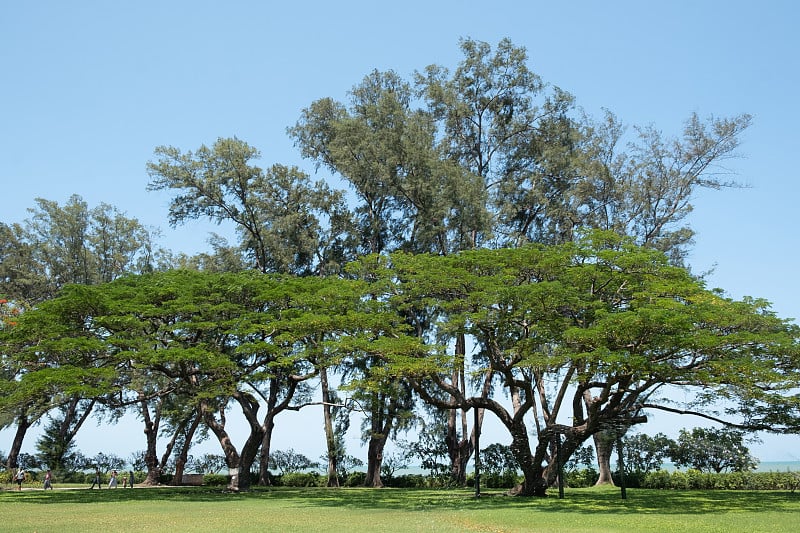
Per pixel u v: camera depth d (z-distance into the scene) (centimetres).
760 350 2162
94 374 2630
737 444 3803
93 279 4575
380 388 2783
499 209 3972
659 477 3625
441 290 2623
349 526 1619
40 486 4084
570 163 3844
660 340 2066
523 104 4147
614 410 2539
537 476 2819
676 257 3669
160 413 4231
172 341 3031
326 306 2800
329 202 4297
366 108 4000
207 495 3059
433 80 4241
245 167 3859
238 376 3081
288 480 4331
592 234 2484
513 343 2650
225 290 3125
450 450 4188
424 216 3844
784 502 2336
